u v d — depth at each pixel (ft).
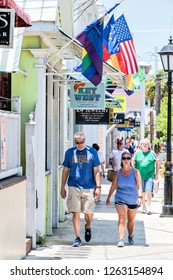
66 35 58.29
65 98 83.92
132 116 252.42
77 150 58.65
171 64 88.12
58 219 72.49
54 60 66.03
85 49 57.62
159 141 191.72
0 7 39.73
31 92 60.23
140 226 75.10
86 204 59.06
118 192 60.18
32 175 56.03
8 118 47.16
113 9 62.44
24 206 51.78
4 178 47.14
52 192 70.49
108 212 88.53
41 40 59.52
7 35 39.83
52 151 67.51
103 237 65.57
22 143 58.39
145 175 86.63
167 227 74.38
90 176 58.90
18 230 49.47
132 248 59.36
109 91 113.39
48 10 56.75
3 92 60.03
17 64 50.88
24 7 57.16
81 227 72.49
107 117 104.63
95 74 58.44
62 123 78.69
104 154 178.70
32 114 57.00
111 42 75.82
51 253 55.26
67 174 59.57
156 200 107.76
